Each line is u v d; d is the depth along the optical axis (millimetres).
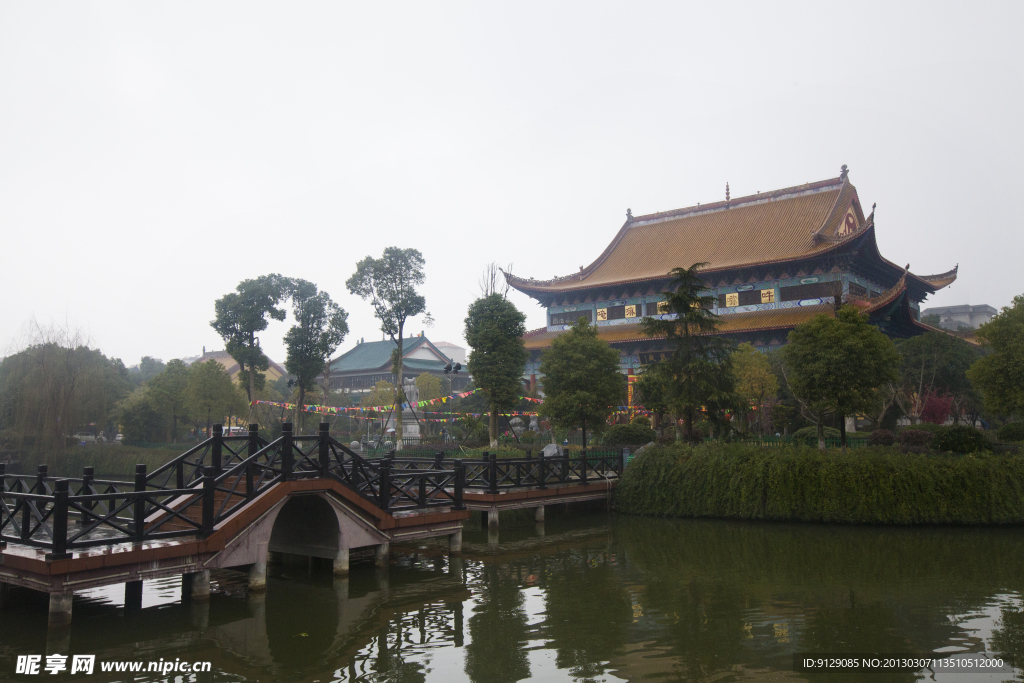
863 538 20188
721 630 11289
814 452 23859
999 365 26328
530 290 58344
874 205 43156
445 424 51406
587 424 31859
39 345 45031
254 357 51656
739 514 23766
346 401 72562
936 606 12766
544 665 9680
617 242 61094
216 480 12695
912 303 58438
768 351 42938
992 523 21266
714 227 56562
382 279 44781
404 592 13945
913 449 24500
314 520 15258
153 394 53812
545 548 19156
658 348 49281
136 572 11156
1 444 44250
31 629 11094
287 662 9852
